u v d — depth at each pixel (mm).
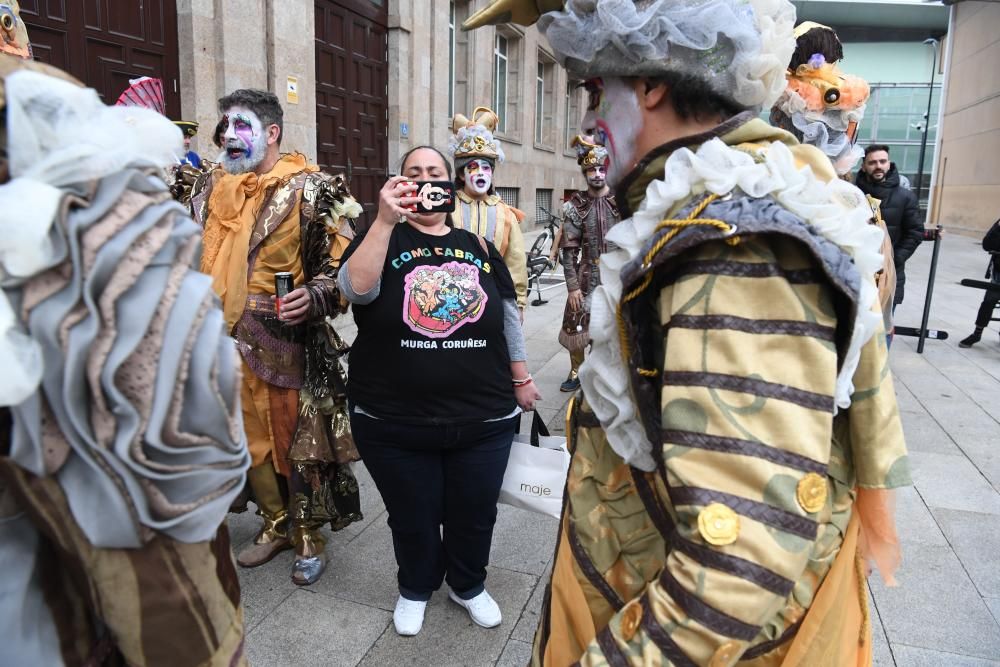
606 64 1092
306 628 2471
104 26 5098
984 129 24578
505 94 15070
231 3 5957
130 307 705
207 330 754
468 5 11773
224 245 2605
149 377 717
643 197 1125
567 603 1203
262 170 2771
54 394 692
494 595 2691
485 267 2328
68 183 702
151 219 730
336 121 8086
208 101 5895
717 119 1086
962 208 26469
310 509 2709
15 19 1062
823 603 1061
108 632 872
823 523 1061
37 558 780
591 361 1110
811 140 1753
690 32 1005
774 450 868
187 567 796
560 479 2395
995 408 4848
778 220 895
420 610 2479
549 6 1206
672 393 913
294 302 2453
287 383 2619
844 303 935
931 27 40750
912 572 2812
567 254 5027
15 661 760
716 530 848
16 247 645
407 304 2193
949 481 3635
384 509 3357
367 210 8875
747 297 902
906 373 5777
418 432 2236
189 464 770
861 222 976
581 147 4820
